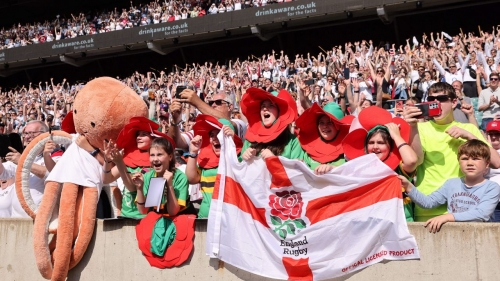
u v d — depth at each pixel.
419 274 3.96
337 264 4.18
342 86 7.97
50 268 5.02
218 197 4.60
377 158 4.23
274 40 26.42
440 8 22.03
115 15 28.55
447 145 4.55
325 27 25.36
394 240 4.05
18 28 30.92
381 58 15.89
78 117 5.26
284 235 4.36
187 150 6.09
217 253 4.48
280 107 4.67
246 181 4.55
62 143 5.55
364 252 4.12
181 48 27.05
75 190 5.04
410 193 4.20
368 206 4.19
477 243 3.82
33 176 5.91
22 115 20.03
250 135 4.72
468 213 3.95
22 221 5.46
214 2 25.75
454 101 4.60
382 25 24.38
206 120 5.00
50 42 28.14
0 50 29.22
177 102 5.80
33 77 31.56
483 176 4.27
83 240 4.96
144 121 5.21
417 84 11.73
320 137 4.67
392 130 4.25
